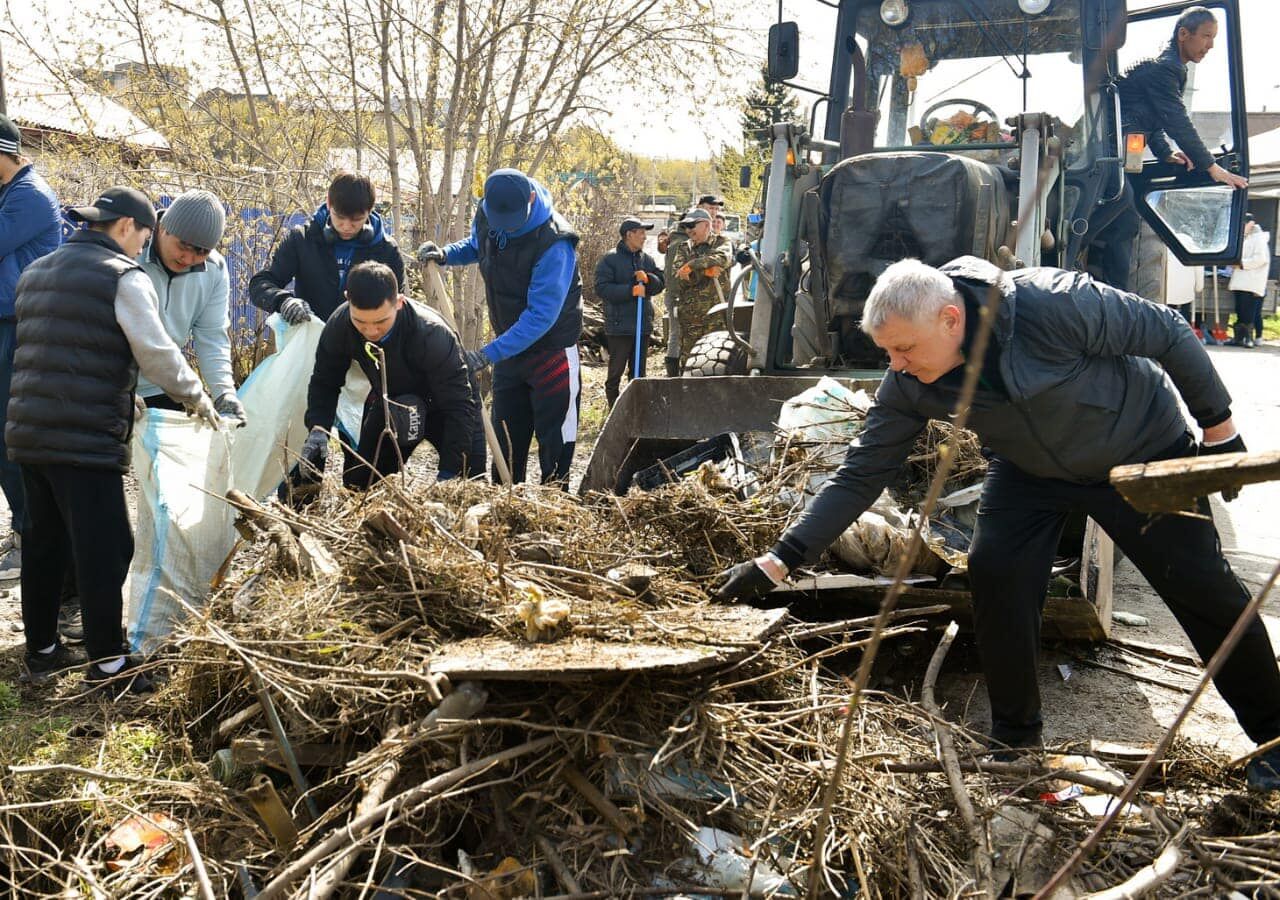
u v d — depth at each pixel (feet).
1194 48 21.43
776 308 19.30
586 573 11.09
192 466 13.58
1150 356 9.73
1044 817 9.30
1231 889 8.24
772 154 19.27
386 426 13.74
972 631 13.51
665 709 9.33
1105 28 19.60
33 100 33.86
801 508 13.44
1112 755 10.67
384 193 38.88
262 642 9.85
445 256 19.08
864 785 9.10
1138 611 16.65
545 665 8.83
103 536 12.51
